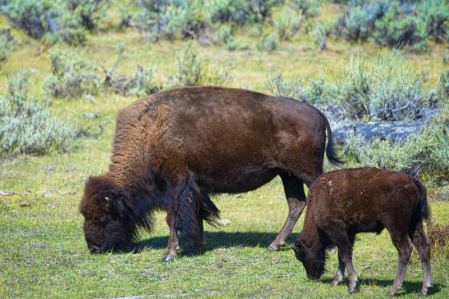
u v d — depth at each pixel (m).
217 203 38.09
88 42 97.88
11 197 38.06
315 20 109.75
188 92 27.45
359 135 43.69
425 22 91.12
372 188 20.08
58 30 97.31
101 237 26.89
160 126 26.78
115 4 120.00
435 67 73.31
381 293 20.83
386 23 91.88
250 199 39.09
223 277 23.70
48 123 53.66
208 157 26.56
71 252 27.58
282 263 25.64
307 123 26.44
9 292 21.86
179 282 22.94
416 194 19.73
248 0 111.69
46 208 36.06
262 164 26.89
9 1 101.62
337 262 25.58
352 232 21.42
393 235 19.91
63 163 47.09
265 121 26.55
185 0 113.62
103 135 56.09
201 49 95.69
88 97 67.94
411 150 38.84
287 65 83.81
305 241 22.17
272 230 31.58
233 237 30.27
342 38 99.12
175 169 26.45
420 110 46.06
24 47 91.00
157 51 95.00
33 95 63.66
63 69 76.69
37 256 26.86
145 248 28.42
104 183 26.81
